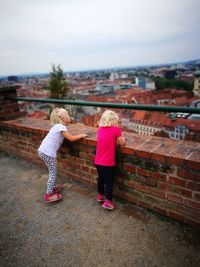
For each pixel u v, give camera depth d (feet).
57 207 7.75
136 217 6.93
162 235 6.15
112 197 7.63
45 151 7.86
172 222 6.56
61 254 5.75
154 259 5.44
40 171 10.57
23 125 11.22
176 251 5.62
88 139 8.03
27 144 11.35
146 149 6.64
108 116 6.94
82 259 5.57
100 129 7.15
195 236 6.02
